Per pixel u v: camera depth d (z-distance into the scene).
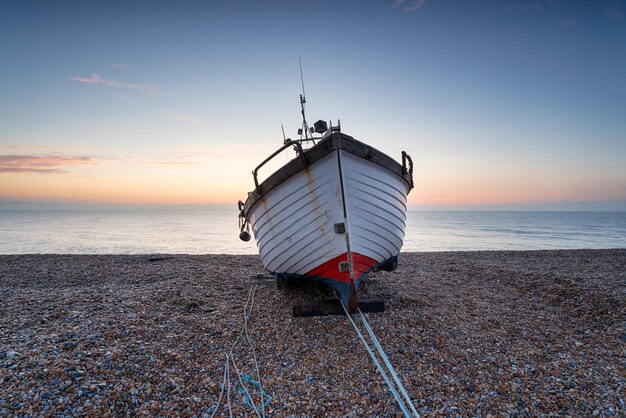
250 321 5.69
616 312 6.02
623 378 3.92
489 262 12.17
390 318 5.67
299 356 4.52
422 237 36.69
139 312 5.86
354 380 3.93
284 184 5.57
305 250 5.76
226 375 4.00
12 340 4.59
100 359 4.11
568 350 4.65
